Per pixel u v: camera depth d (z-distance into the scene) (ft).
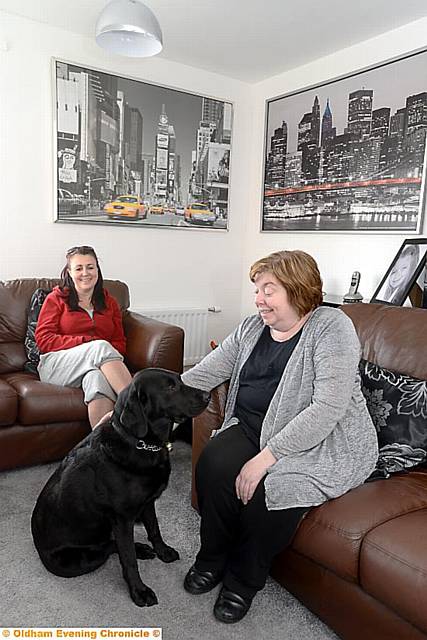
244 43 10.37
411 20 9.09
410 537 3.98
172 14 9.15
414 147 9.18
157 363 8.64
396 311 6.43
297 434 4.89
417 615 3.68
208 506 5.19
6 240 10.09
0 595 5.09
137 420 5.03
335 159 10.67
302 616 4.99
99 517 5.14
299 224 11.68
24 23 9.63
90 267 8.71
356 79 10.09
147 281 11.94
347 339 5.14
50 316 8.63
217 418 6.32
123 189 11.21
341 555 4.26
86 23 9.76
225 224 12.89
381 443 5.54
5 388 7.38
